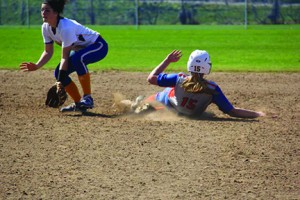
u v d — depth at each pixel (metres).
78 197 10.23
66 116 16.41
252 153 12.76
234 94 20.50
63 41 16.20
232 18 64.75
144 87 21.77
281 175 11.41
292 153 12.80
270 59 32.16
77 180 11.07
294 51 36.84
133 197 10.23
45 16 16.06
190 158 12.38
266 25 61.16
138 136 14.09
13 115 16.53
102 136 14.09
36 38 46.72
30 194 10.38
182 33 51.84
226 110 16.08
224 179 11.15
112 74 25.17
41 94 20.20
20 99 19.22
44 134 14.31
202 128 14.91
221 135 14.22
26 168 11.77
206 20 65.06
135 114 16.69
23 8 66.06
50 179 11.13
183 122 15.63
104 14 65.38
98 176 11.28
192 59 15.77
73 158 12.38
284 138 14.02
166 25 63.44
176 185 10.81
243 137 14.04
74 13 65.12
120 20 65.19
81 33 16.55
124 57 33.41
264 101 19.27
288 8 63.84
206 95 15.90
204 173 11.46
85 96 16.92
